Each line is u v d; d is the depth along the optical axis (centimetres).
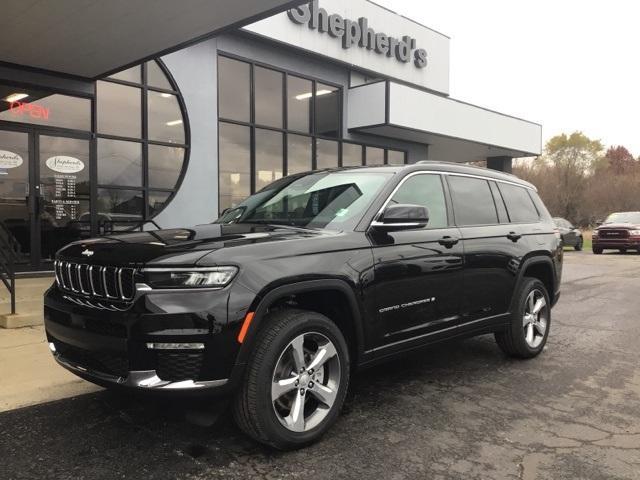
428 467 312
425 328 416
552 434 360
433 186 455
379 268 375
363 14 1554
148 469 303
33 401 402
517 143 1988
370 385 459
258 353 309
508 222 530
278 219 422
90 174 971
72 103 952
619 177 4784
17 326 609
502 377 485
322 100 1497
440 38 1828
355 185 423
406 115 1550
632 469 312
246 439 343
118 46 805
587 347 600
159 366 292
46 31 744
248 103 1295
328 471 304
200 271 295
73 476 294
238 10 702
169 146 1109
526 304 529
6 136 871
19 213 885
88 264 327
